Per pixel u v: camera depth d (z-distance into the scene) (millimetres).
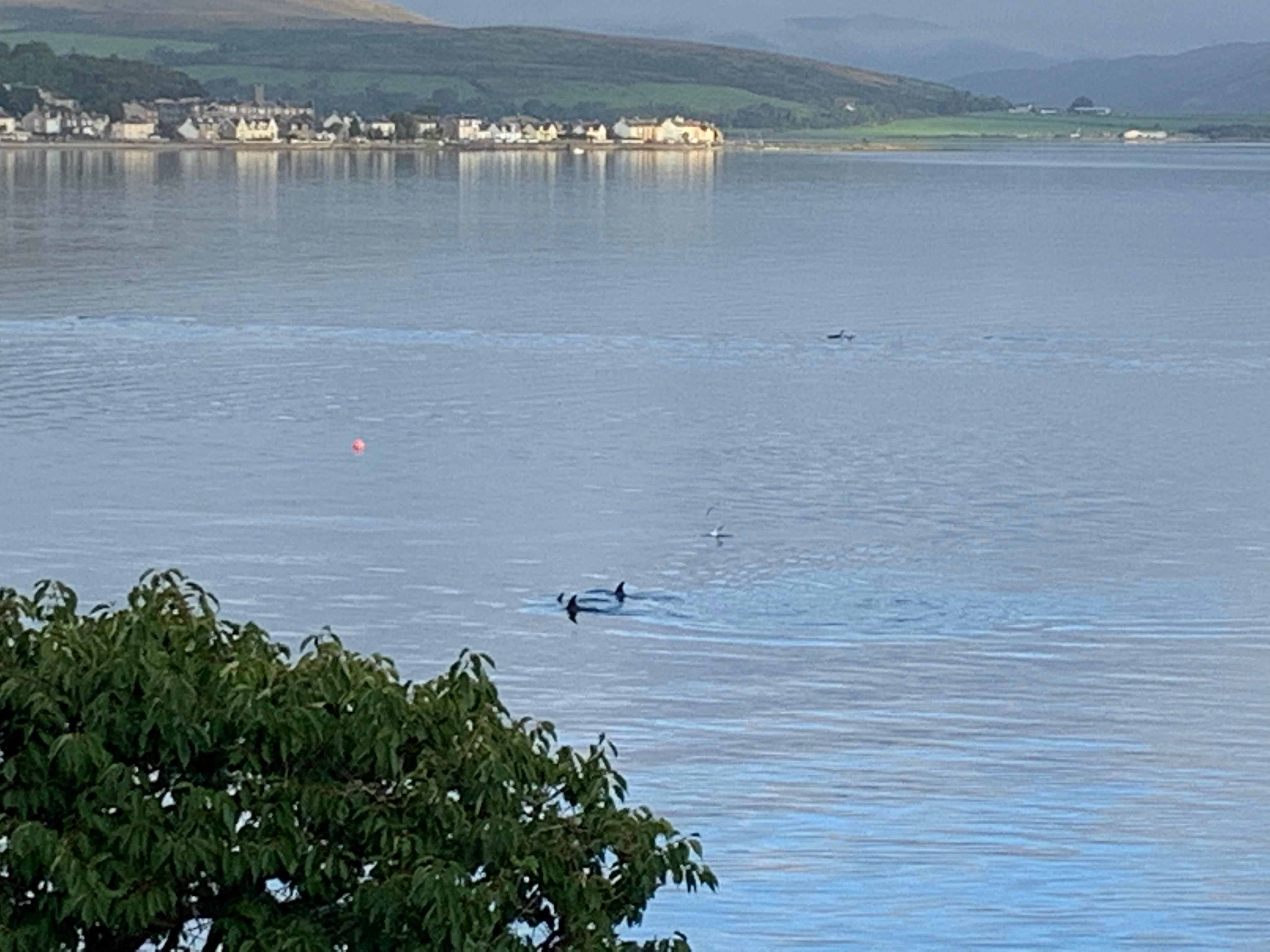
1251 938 28031
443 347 90625
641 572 48969
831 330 101000
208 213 188125
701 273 132375
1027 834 31516
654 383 80938
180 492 57969
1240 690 39438
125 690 14453
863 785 33656
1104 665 41094
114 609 29781
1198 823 32125
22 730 14453
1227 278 134500
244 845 14469
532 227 178250
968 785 33625
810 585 47750
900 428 71188
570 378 82000
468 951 14445
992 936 27969
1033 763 34750
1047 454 66750
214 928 14773
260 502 56750
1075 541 53250
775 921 28438
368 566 49438
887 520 55688
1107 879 29938
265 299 110000
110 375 79562
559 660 41250
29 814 14305
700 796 33031
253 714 14492
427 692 15406
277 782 14664
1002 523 55531
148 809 14211
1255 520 56469
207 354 86438
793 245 162000
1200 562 51094
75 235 155625
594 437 68375
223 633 15758
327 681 14953
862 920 28359
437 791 14789
